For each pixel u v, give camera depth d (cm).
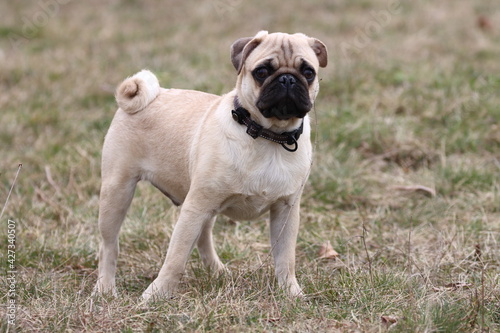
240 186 465
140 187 725
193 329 426
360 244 612
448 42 1188
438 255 559
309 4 1479
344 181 726
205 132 477
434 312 434
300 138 478
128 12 1493
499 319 448
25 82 1033
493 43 1177
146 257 591
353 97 934
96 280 550
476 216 655
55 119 906
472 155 784
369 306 459
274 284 505
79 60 1143
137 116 531
